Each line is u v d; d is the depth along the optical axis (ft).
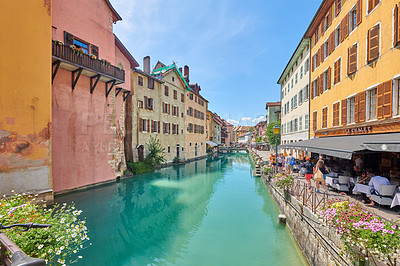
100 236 25.14
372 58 29.19
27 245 11.66
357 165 32.35
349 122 36.19
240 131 404.16
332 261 15.17
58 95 40.27
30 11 30.32
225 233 26.63
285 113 84.23
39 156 30.76
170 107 93.76
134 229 27.43
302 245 21.57
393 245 11.12
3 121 27.12
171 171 75.31
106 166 51.39
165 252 22.04
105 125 51.19
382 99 26.99
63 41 40.68
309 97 54.85
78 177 44.11
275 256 21.25
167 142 90.63
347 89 36.29
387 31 26.66
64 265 12.49
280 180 32.78
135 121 70.18
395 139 21.53
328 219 15.64
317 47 50.60
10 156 27.68
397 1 24.94
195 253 21.88
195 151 124.26
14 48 28.43
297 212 23.62
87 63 41.88
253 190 49.78
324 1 43.42
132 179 57.67
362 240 12.11
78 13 43.98
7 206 14.11
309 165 38.42
